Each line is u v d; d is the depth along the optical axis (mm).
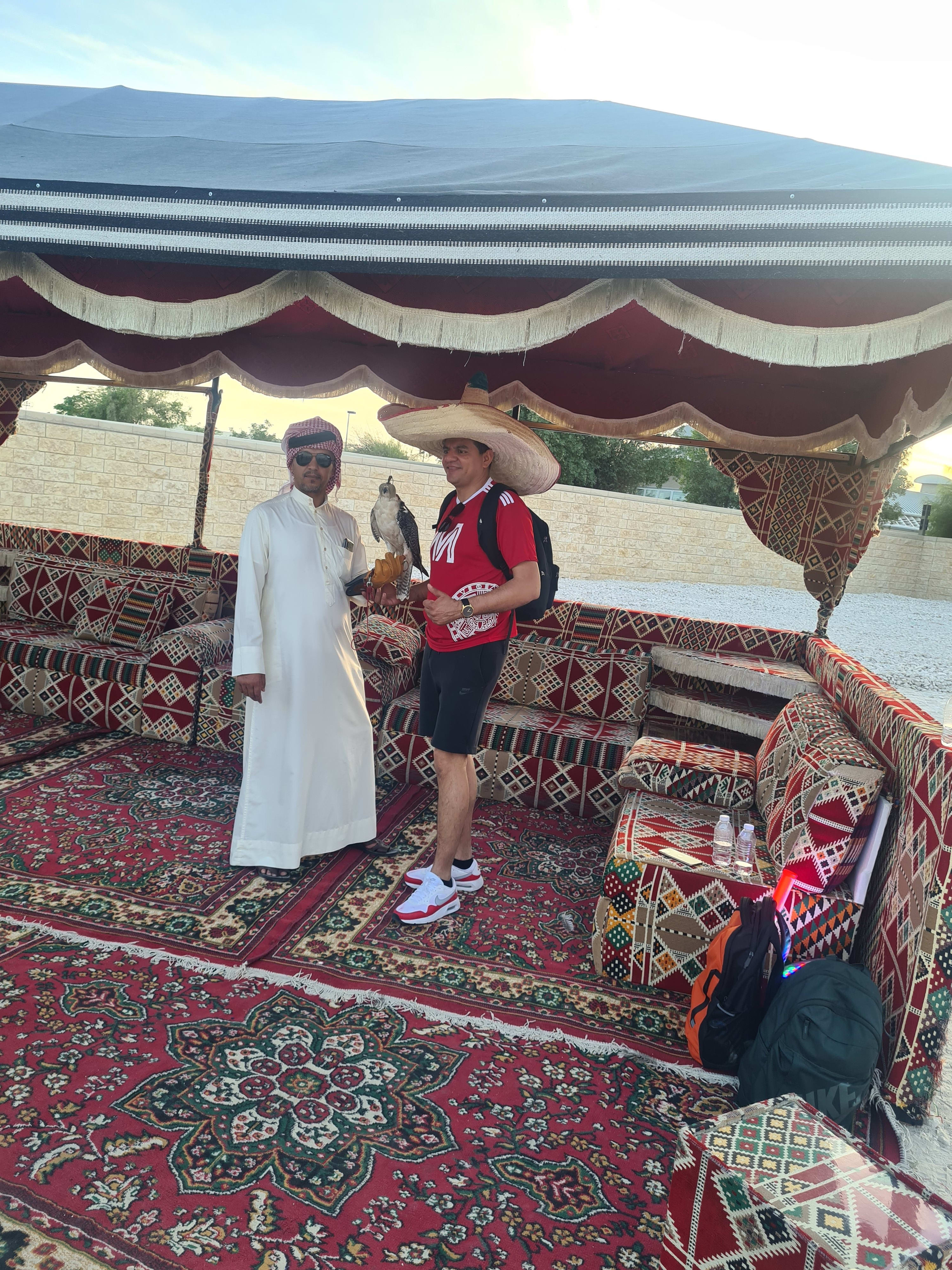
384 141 3518
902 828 2793
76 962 2822
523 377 5293
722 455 5562
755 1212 1607
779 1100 1920
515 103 4535
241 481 14180
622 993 3016
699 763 4020
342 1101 2301
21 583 6051
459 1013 2775
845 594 20750
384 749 4922
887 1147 2338
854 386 4926
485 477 3340
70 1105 2160
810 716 3656
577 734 4738
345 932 3240
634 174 2762
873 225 2303
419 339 2881
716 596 17891
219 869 3627
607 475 21781
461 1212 1969
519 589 3174
